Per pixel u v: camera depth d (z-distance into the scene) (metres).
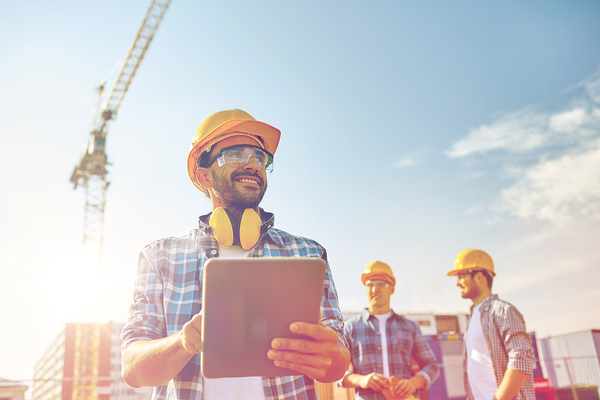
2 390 7.27
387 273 4.45
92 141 56.09
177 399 1.49
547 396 10.07
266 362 1.17
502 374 3.35
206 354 1.13
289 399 1.53
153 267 1.69
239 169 1.83
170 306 1.62
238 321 1.12
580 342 17.30
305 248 1.81
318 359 1.16
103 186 56.47
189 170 1.99
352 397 6.72
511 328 3.30
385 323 4.36
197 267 1.68
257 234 1.75
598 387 10.25
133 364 1.42
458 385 13.80
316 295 1.14
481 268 3.78
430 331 29.83
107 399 66.62
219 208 1.77
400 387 3.83
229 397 1.53
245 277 1.09
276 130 1.93
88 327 69.88
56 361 93.44
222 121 1.88
